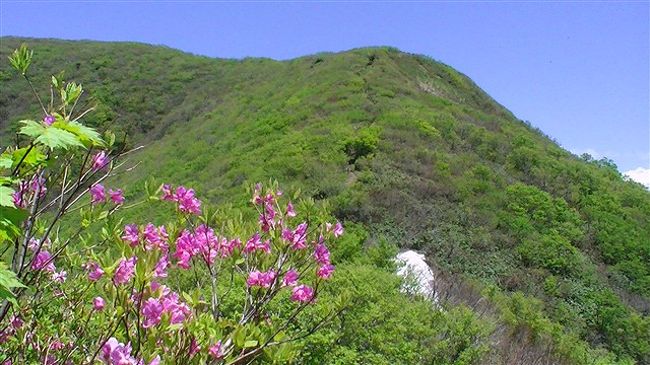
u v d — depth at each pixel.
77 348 2.75
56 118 2.32
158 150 30.33
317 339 4.59
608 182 22.56
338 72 30.28
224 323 2.42
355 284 6.17
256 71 42.12
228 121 29.91
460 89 35.09
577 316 13.58
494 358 7.53
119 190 2.92
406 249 14.33
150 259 2.20
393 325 5.77
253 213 8.31
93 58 46.75
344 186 17.02
